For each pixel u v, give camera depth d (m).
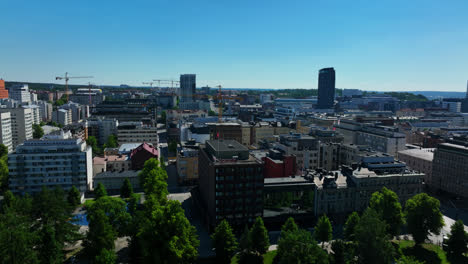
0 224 92.69
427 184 196.50
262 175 134.00
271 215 138.12
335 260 108.81
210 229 137.12
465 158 171.62
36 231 104.44
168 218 98.19
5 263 83.94
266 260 115.50
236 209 133.12
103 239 108.25
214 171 129.12
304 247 98.19
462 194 173.75
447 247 119.81
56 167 168.62
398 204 125.44
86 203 150.75
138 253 110.81
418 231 122.81
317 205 141.88
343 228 127.75
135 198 144.38
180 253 94.25
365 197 146.50
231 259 117.56
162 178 165.62
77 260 113.69
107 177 186.62
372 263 96.50
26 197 136.62
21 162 164.75
